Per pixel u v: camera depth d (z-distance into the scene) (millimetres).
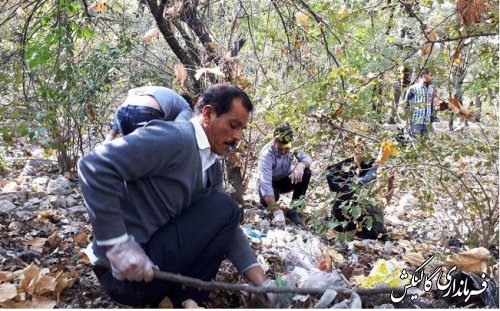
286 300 2561
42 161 6605
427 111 3688
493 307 2764
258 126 4613
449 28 3340
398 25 4406
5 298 2629
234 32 4809
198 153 2451
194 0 4715
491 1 3340
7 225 4086
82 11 4520
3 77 4410
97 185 2236
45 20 4148
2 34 4812
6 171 6188
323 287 2654
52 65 5055
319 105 3557
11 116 3957
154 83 5094
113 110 5562
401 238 4602
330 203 4012
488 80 3465
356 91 3543
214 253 2555
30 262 3338
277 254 3469
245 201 5551
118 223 2289
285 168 5105
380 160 3344
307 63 4566
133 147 2273
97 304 2744
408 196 5617
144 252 2369
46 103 4414
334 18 4184
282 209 5137
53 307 2662
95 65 4977
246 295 2727
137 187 2428
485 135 3748
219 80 4562
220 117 2449
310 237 4066
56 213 4395
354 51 4410
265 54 5020
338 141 3760
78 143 6000
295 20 4500
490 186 4410
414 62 3689
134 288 2492
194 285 2371
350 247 4074
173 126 2408
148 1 4387
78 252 3506
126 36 4996
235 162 4609
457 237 3920
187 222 2480
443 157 3658
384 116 3742
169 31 4547
